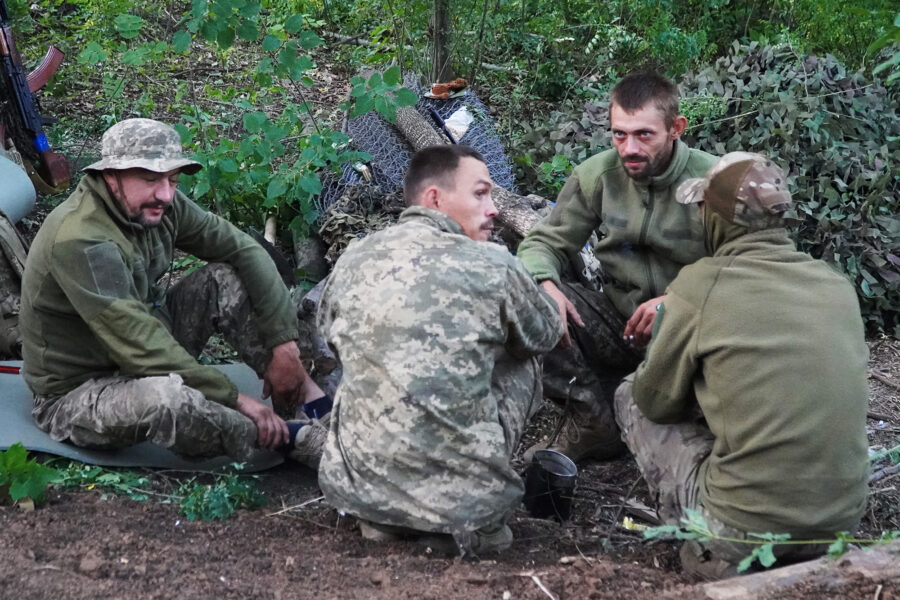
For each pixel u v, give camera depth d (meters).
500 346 3.02
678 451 2.98
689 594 2.39
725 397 2.74
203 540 2.91
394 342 2.78
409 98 5.05
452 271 2.80
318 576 2.63
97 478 3.35
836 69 6.13
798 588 2.36
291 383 3.87
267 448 3.58
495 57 8.20
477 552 2.89
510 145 6.68
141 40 7.67
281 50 5.10
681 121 3.53
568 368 3.79
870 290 5.33
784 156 5.66
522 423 3.12
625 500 3.54
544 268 3.71
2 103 5.50
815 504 2.65
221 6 4.90
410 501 2.80
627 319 3.86
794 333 2.68
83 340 3.51
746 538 2.70
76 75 7.52
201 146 5.53
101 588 2.45
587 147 6.23
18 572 2.47
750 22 9.05
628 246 3.73
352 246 2.98
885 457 3.89
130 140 3.33
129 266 3.45
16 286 4.31
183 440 3.33
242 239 3.84
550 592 2.55
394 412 2.78
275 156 5.18
